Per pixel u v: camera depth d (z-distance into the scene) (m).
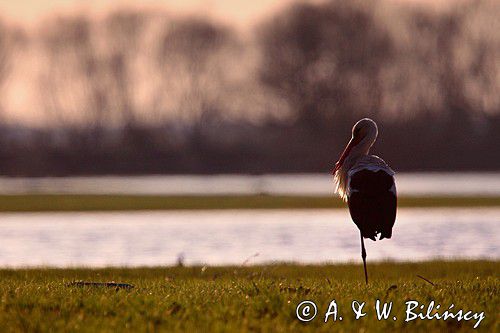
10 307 12.65
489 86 105.62
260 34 106.69
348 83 102.38
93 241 35.19
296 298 13.14
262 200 58.47
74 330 11.05
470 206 52.56
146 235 37.53
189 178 97.56
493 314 12.19
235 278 18.81
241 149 109.62
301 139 105.62
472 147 104.94
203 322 11.50
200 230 39.66
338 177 18.31
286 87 102.88
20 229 40.81
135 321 11.52
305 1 105.25
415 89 105.50
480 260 25.88
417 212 49.00
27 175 109.56
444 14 107.12
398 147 102.75
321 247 32.66
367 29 103.44
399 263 24.92
